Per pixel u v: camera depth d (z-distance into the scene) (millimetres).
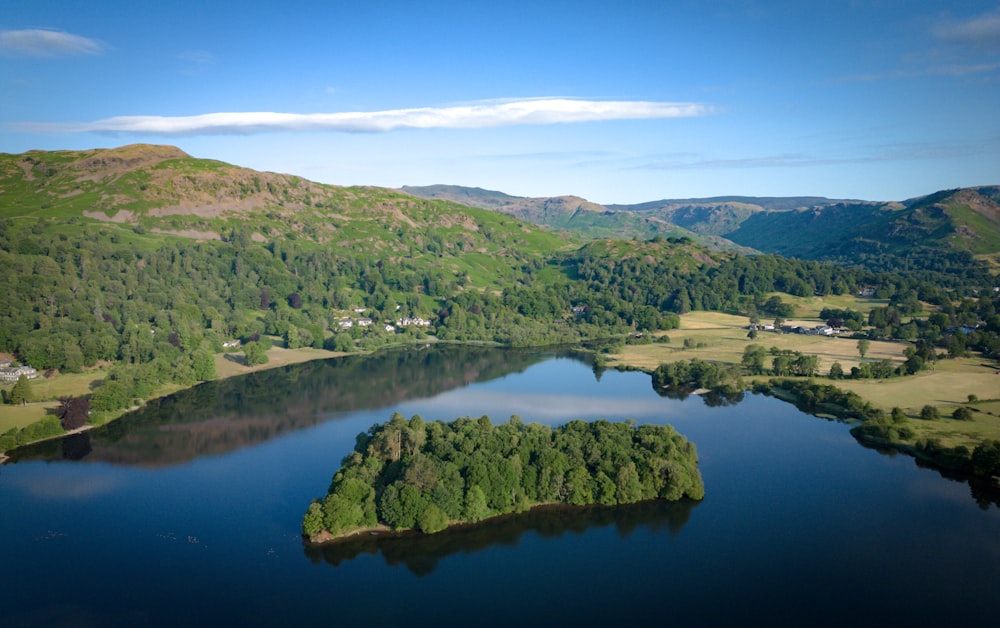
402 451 147750
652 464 146375
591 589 114312
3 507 143375
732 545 128500
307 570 119188
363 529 132000
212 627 102938
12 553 123688
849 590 113938
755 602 110438
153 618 104875
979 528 134750
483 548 126938
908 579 117062
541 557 124000
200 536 130875
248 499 147625
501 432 154000
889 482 157625
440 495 132250
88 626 102562
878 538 131000
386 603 109812
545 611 108062
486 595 112375
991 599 111125
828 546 128125
